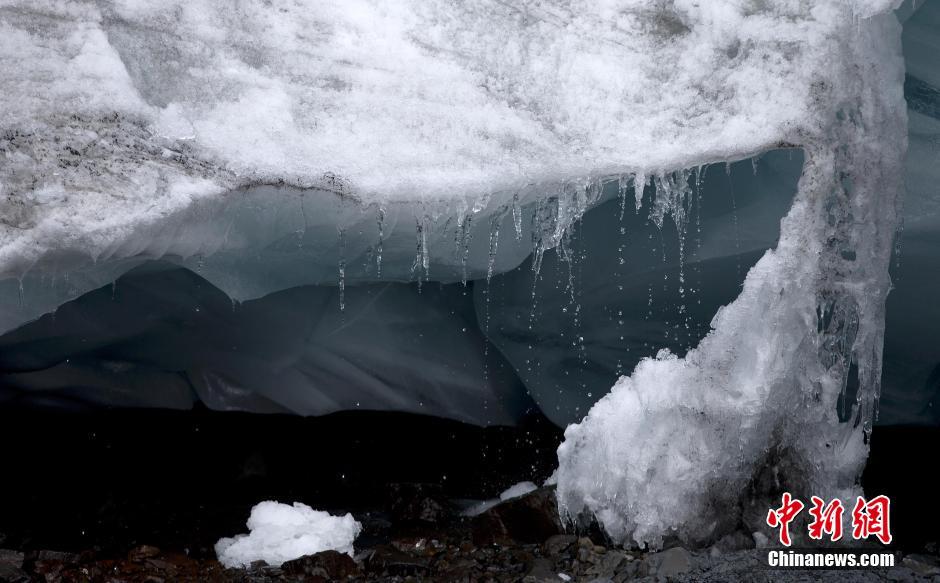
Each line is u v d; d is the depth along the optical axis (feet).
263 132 13.00
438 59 13.64
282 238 14.85
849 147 13.00
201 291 18.71
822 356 13.03
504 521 12.64
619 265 18.84
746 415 12.28
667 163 13.37
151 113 12.64
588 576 10.74
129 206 12.31
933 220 15.84
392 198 13.26
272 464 17.51
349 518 13.30
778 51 13.14
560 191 13.91
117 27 12.70
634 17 13.74
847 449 12.93
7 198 11.92
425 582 10.81
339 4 13.43
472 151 13.50
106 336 18.53
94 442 18.24
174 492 15.67
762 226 17.63
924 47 15.65
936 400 19.16
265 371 19.77
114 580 10.65
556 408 20.49
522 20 13.76
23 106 12.17
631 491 12.09
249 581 10.94
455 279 18.53
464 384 20.68
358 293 19.93
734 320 12.46
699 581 10.21
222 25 13.07
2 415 18.69
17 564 11.02
